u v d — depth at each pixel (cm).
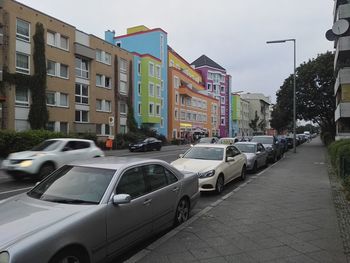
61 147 1375
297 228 646
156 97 5484
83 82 3712
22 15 2925
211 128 8188
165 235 598
